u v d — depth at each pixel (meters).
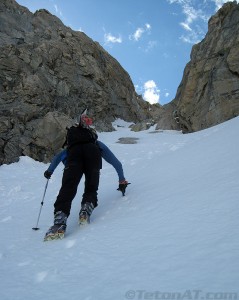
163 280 1.95
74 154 4.24
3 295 2.27
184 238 2.52
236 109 15.55
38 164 14.24
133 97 35.19
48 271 2.62
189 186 4.25
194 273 1.91
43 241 3.54
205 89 17.55
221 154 5.87
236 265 1.85
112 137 19.94
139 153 13.05
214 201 3.17
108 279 2.20
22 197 7.57
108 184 6.85
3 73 19.77
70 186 3.94
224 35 18.16
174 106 21.38
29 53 22.45
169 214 3.27
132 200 4.59
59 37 28.00
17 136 15.34
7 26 25.22
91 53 29.56
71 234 3.65
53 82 22.91
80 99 24.64
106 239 3.09
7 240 3.82
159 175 5.93
